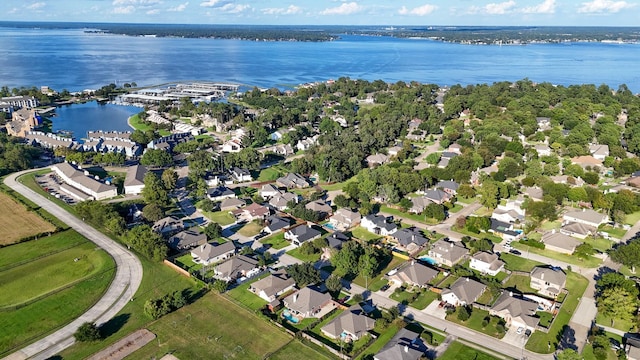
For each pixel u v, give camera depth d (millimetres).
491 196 188625
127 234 155625
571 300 126312
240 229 172250
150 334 111000
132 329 112750
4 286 130375
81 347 106188
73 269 139875
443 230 172000
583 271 141875
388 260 149750
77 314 118375
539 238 164500
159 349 105812
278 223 173000
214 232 161750
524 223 174875
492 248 156375
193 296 127500
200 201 199625
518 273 140500
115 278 135375
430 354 104562
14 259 145250
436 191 199000
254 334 111688
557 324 115688
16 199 191250
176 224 171625
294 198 196875
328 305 123938
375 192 198750
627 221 178250
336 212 182625
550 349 106375
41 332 111188
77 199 197500
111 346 106500
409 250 154500
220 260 148250
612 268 143500
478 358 103375
